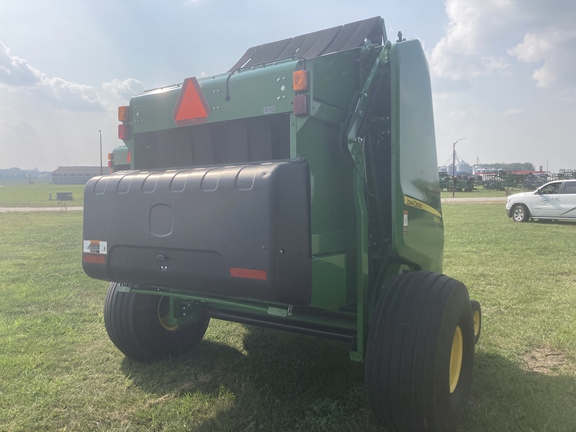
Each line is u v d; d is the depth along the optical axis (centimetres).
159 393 343
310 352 427
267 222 243
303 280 256
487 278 761
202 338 463
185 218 274
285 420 303
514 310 567
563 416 305
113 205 308
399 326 268
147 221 291
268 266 243
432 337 262
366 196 321
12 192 5988
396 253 319
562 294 649
